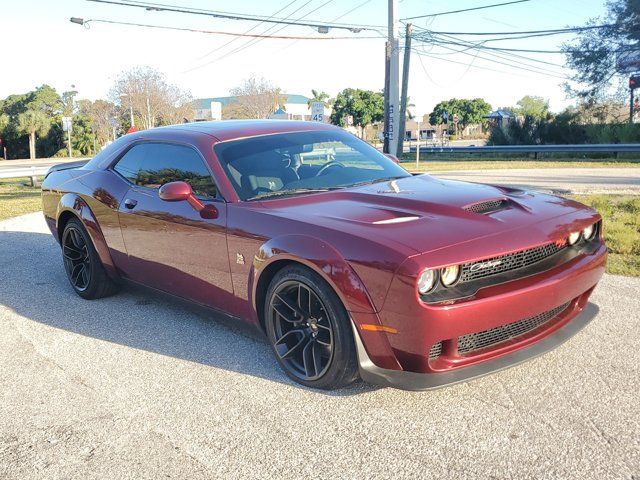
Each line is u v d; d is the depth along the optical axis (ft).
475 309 8.84
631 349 11.66
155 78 179.52
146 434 9.30
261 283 10.98
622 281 16.63
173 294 13.79
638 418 9.05
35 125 212.02
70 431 9.49
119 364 12.05
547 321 10.65
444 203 10.64
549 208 11.12
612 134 96.99
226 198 11.80
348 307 9.35
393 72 86.17
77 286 16.83
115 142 16.38
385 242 9.12
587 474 7.74
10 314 15.58
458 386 10.43
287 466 8.30
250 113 199.11
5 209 37.47
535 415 9.30
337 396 10.29
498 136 110.11
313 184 12.45
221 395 10.52
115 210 14.49
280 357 10.94
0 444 9.19
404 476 7.93
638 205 30.01
